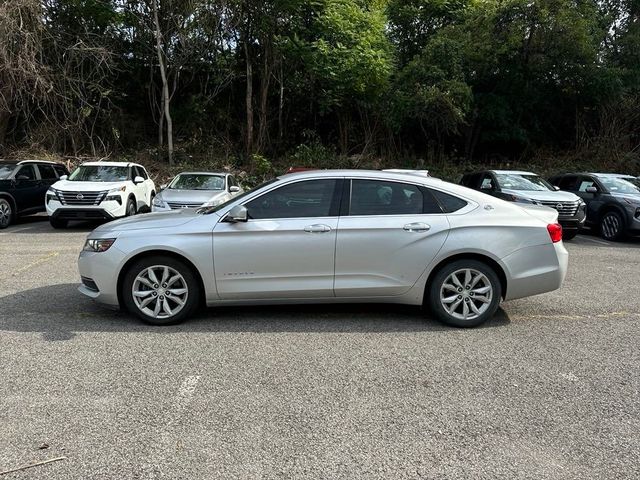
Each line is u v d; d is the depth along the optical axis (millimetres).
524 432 3318
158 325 5309
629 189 13266
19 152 19797
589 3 20281
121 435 3221
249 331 5184
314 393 3814
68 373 4113
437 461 2986
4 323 5340
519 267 5387
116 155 21156
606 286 7461
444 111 19219
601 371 4297
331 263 5281
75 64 20234
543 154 23234
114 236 5254
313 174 5500
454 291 5395
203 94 22953
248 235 5230
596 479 2836
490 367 4352
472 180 14445
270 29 20141
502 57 20250
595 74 20484
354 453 3057
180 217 5508
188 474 2836
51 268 8117
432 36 21047
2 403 3607
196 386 3908
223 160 21891
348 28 20203
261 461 2965
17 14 17781
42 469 2865
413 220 5328
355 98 21969
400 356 4566
